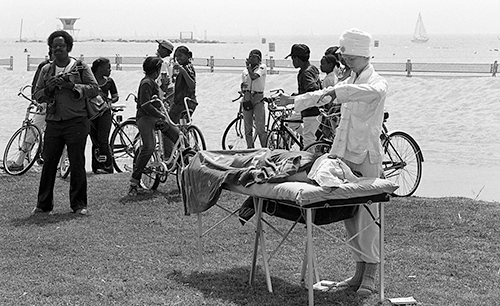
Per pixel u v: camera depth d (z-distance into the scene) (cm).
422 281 639
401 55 6944
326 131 1002
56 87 873
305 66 1081
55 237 786
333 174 548
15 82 2980
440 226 824
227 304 571
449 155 1434
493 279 646
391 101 2198
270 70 2903
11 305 567
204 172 626
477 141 1587
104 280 633
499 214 870
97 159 1177
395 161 1009
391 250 739
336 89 559
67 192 1021
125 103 2439
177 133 1010
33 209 924
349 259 712
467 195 1061
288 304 573
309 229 536
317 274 631
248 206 640
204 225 844
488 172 1255
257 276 650
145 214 896
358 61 584
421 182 1166
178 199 972
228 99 2425
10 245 755
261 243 601
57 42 872
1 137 1783
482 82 2252
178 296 591
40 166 1235
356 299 582
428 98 2166
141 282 627
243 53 7131
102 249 743
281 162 584
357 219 596
